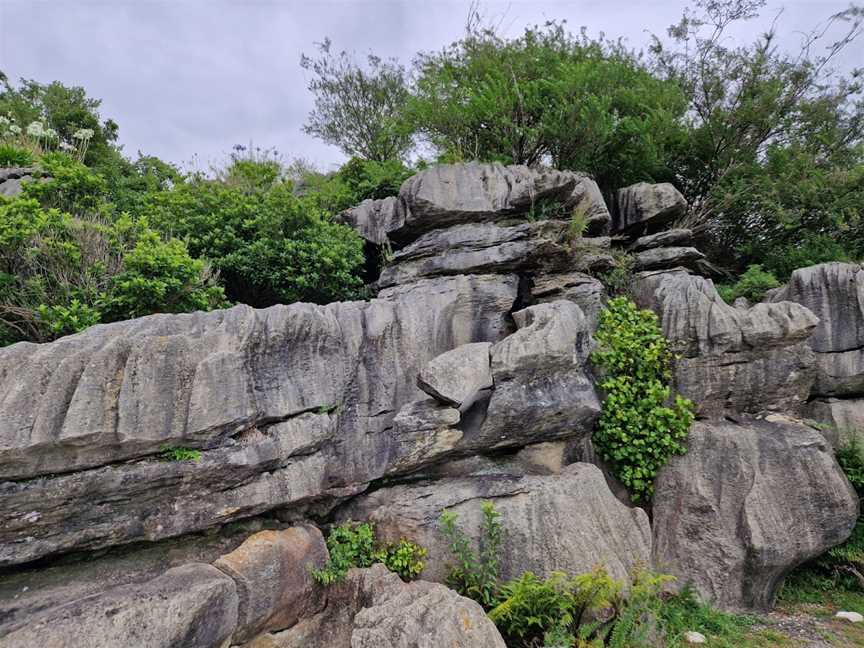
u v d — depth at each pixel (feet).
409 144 49.42
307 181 39.50
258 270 24.16
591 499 19.26
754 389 23.07
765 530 20.10
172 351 14.16
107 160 39.37
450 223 27.25
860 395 25.12
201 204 24.90
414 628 12.97
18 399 11.84
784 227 36.47
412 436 18.53
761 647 17.94
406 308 20.65
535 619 15.03
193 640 12.46
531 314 22.11
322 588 16.35
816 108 37.58
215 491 14.87
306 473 16.60
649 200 32.60
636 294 27.37
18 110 42.63
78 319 16.08
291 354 16.71
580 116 31.30
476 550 17.26
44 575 13.08
